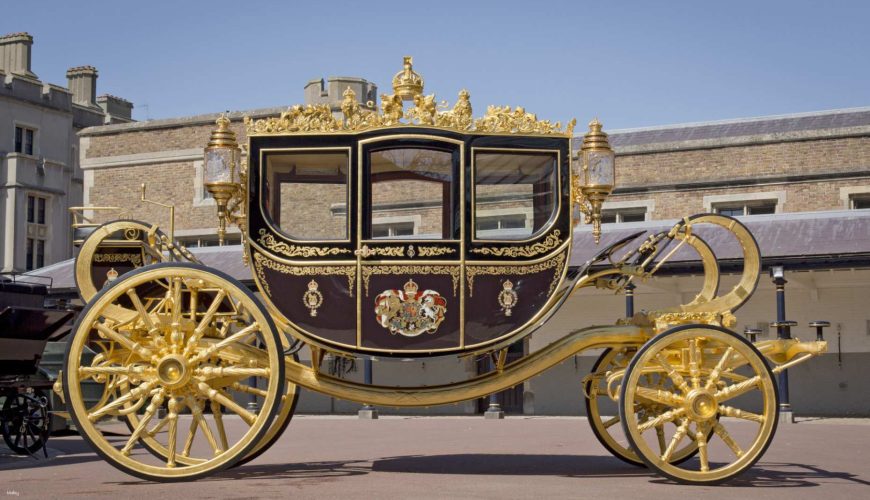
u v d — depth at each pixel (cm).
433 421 2055
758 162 2836
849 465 1001
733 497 718
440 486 773
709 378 810
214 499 694
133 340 842
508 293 839
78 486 789
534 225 851
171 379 800
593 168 857
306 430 1716
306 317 833
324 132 846
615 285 895
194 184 3597
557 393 2438
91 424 791
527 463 998
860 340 2202
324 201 847
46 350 1516
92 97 5184
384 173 848
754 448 809
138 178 3684
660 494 731
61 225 4566
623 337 869
